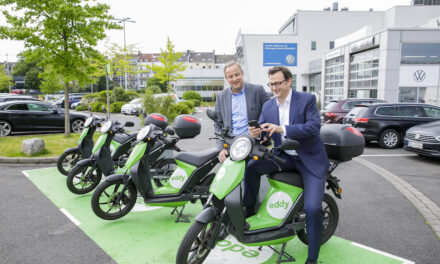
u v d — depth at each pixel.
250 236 2.79
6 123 11.48
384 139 9.58
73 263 3.12
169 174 4.95
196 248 2.82
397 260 3.11
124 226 4.02
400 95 17.27
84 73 10.72
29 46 9.70
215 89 58.72
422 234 3.69
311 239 2.72
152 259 3.19
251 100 3.66
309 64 37.09
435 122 7.84
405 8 37.84
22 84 88.00
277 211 2.90
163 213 4.48
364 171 6.68
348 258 3.15
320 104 26.33
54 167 7.19
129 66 30.94
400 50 16.95
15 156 7.84
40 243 3.54
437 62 17.00
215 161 4.09
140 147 4.05
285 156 3.01
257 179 3.10
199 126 4.43
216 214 2.71
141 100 10.31
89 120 5.79
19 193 5.33
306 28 39.56
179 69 33.19
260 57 39.66
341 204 4.72
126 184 4.10
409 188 5.40
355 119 9.87
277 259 3.17
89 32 10.10
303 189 2.92
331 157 3.22
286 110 2.98
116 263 3.11
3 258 3.21
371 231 3.78
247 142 2.71
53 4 9.33
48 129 12.34
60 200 4.99
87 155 5.82
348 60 22.17
